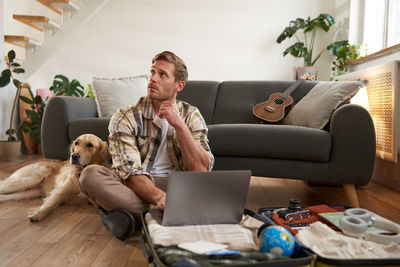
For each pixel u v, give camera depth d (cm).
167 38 509
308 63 478
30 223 172
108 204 146
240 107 289
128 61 513
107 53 512
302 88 284
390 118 250
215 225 111
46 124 278
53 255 132
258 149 215
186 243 94
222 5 504
